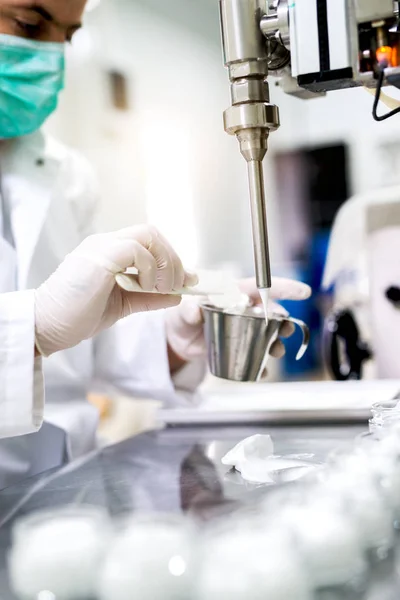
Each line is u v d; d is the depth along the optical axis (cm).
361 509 48
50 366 112
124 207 325
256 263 70
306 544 44
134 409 180
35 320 80
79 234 132
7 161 118
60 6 103
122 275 81
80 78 300
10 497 65
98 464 78
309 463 70
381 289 134
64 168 127
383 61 57
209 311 92
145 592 41
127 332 122
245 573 40
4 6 100
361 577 44
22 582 44
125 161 328
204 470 73
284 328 96
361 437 67
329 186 329
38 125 114
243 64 64
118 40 322
